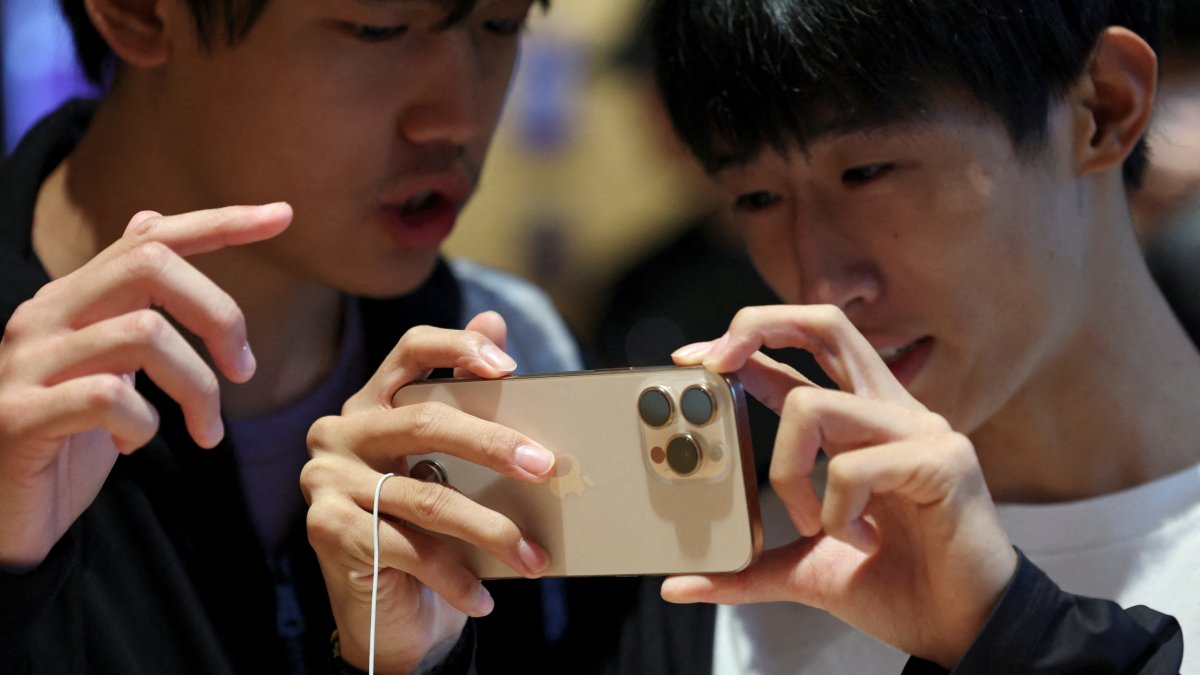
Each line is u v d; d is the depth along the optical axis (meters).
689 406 0.83
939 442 0.80
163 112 1.12
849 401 0.81
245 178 1.09
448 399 0.91
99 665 1.04
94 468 0.92
